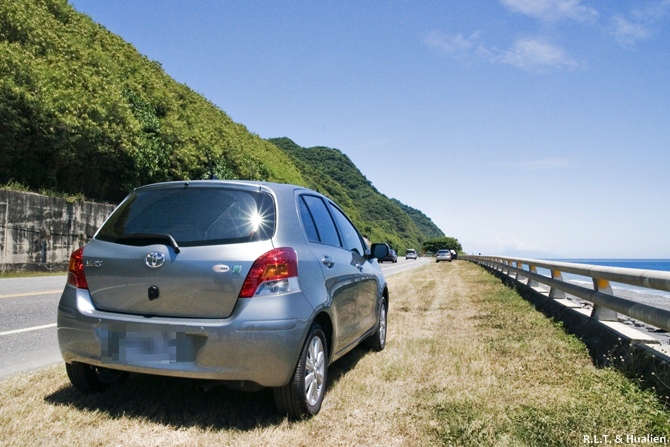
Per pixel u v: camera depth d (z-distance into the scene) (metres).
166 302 3.42
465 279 20.48
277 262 3.46
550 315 8.45
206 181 3.87
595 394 4.12
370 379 4.75
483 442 3.20
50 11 32.41
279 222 3.75
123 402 3.82
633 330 5.45
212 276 3.36
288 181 54.31
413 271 29.19
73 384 3.92
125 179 25.20
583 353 5.61
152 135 27.16
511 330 7.34
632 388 4.09
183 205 3.74
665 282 4.11
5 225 17.17
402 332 7.49
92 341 3.48
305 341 3.59
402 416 3.73
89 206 21.23
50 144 20.67
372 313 5.77
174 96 39.78
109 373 4.21
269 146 71.31
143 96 30.20
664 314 4.16
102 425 3.36
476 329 7.63
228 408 3.79
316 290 3.80
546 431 3.33
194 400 3.93
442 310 9.99
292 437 3.29
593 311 6.51
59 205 19.58
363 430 3.45
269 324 3.31
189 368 3.28
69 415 3.49
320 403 3.90
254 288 3.35
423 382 4.66
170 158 27.84
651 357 4.38
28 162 20.73
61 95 20.77
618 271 5.38
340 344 4.48
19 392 3.98
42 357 5.28
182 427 3.39
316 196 4.92
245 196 3.76
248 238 3.51
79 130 21.06
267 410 3.78
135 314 3.49
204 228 3.57
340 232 5.26
